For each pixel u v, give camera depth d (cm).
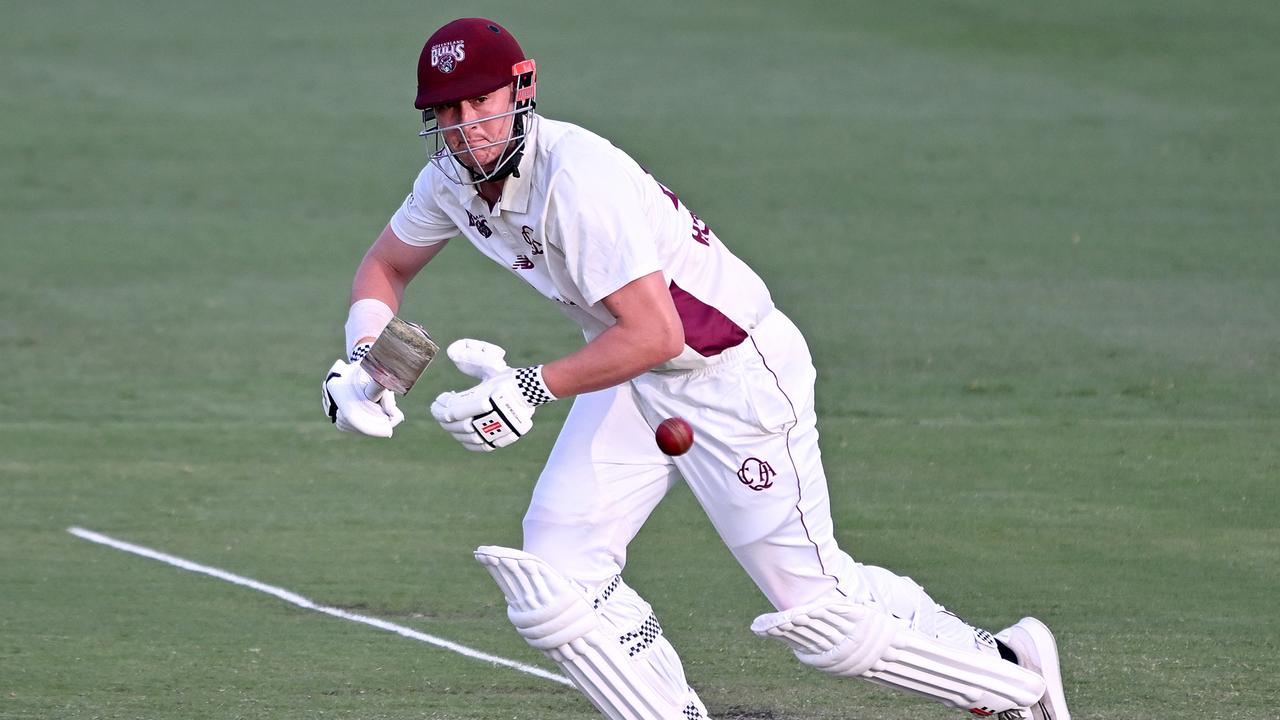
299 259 4972
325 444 3189
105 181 6059
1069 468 2959
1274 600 2270
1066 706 1753
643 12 9962
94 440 3212
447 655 2086
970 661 1656
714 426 1611
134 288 4597
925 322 4153
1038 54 8575
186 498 2841
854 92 7750
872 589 1648
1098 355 3816
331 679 1992
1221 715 1845
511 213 1566
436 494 2870
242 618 2236
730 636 2159
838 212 5553
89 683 1972
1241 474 2905
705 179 6066
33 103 7400
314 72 8250
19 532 2642
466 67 1480
